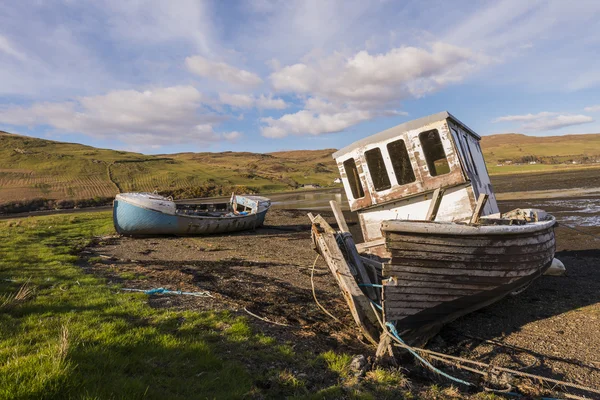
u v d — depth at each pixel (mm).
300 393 4055
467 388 4578
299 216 33250
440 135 8352
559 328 6637
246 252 15133
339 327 6582
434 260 5609
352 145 9492
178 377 4031
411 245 5414
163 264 12016
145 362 4273
